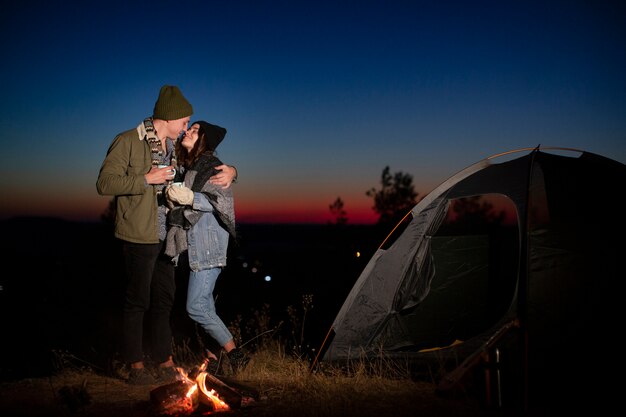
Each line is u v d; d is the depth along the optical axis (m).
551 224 4.06
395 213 17.14
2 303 9.78
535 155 4.56
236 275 14.30
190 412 3.61
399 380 4.23
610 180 4.29
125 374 4.68
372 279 4.68
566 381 3.79
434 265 5.15
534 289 3.93
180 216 4.11
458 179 4.82
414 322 5.04
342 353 4.49
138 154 4.21
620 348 3.74
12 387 4.27
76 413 3.61
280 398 3.88
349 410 3.58
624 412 3.49
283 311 8.96
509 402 3.72
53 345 6.67
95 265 13.21
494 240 5.54
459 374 3.47
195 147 4.34
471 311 5.36
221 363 4.34
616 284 3.84
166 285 4.46
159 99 4.25
